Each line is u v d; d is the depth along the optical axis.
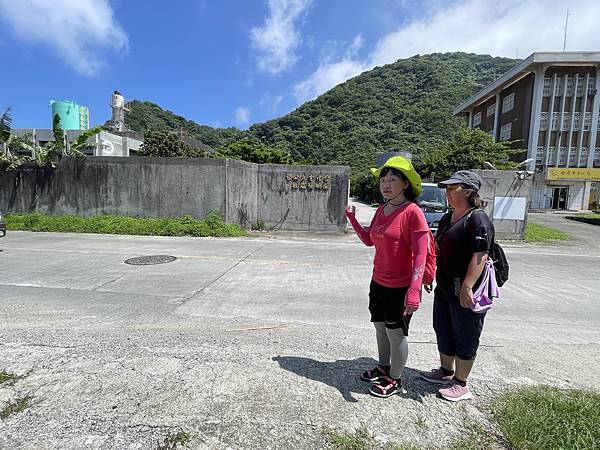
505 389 2.68
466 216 2.45
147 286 5.40
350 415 2.31
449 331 2.64
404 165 2.34
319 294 5.20
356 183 44.25
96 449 1.96
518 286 5.99
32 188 13.45
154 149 27.84
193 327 3.79
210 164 12.46
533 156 30.42
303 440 2.07
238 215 13.16
